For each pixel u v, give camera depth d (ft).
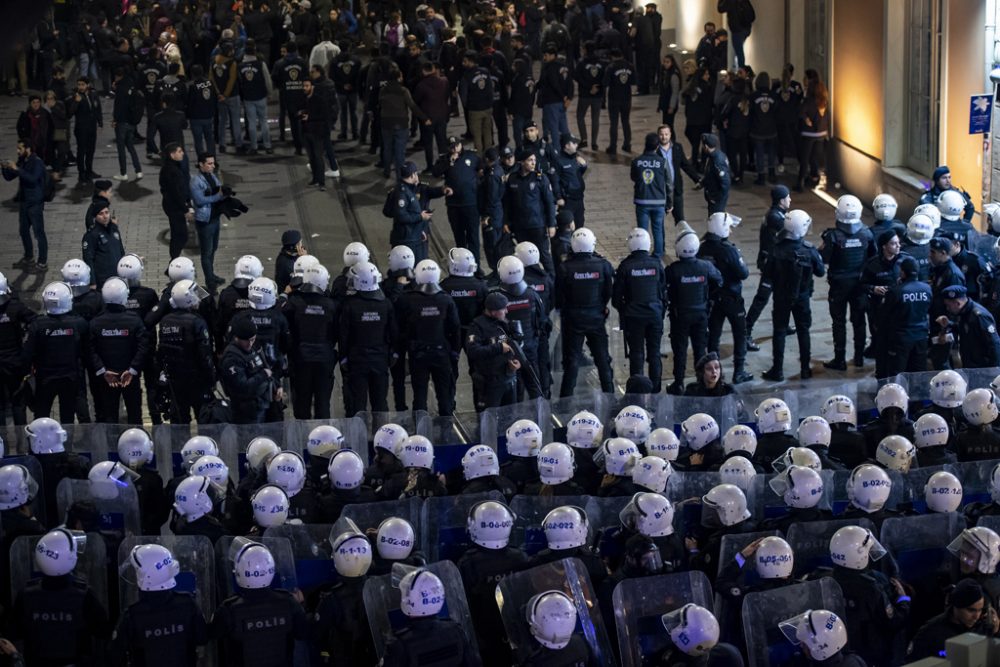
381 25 116.67
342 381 56.80
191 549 34.06
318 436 39.50
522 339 52.90
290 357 52.42
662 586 30.73
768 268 57.98
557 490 37.11
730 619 31.71
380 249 76.79
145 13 126.93
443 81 88.17
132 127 88.58
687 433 40.01
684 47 120.67
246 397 48.70
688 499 36.42
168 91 89.81
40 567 31.78
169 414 53.26
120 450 40.09
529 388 52.47
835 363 60.29
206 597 34.12
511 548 33.12
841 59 85.81
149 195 86.22
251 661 30.76
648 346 56.29
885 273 56.24
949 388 42.60
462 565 32.83
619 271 55.52
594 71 92.68
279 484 36.88
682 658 28.32
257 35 115.14
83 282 54.49
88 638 32.04
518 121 89.71
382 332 52.21
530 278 54.85
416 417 44.19
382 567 32.53
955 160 73.77
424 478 38.63
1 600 36.09
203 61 113.80
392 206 67.26
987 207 60.95
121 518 37.65
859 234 58.29
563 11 123.85
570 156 73.00
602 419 45.62
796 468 34.68
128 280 54.34
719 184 74.79
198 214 69.72
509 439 39.32
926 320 54.60
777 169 91.09
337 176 89.30
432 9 115.03
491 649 32.73
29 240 74.79
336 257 75.61
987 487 37.52
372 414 44.73
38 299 70.23
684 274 55.62
